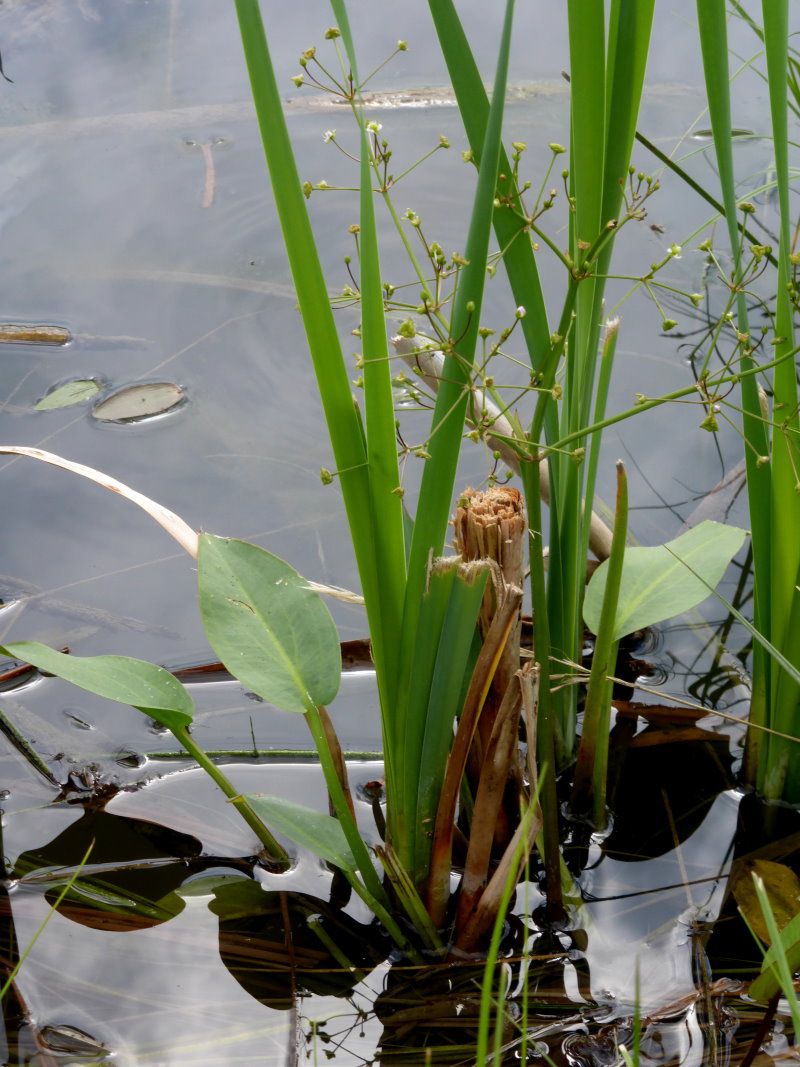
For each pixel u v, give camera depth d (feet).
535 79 8.15
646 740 5.46
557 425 5.15
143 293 6.61
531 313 5.01
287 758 5.42
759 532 5.14
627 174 5.09
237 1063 4.89
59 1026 4.95
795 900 5.10
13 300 6.57
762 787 5.31
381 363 4.68
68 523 5.93
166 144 7.86
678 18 8.54
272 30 8.69
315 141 7.70
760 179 6.81
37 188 7.42
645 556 5.33
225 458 6.07
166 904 5.16
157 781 5.39
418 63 8.46
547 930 5.08
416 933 5.09
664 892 5.16
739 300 5.09
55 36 9.18
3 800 5.36
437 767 4.91
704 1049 4.86
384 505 4.76
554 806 5.03
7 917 5.14
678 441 6.07
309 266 4.63
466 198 7.04
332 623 5.08
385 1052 4.90
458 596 4.75
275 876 5.21
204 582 5.09
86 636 5.64
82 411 6.22
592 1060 4.86
